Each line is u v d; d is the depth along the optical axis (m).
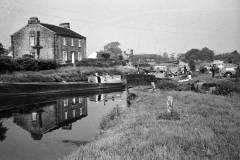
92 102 25.61
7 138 12.30
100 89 38.28
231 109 13.56
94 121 16.30
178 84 31.52
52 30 48.25
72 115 18.56
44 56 48.84
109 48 119.94
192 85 27.33
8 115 18.86
